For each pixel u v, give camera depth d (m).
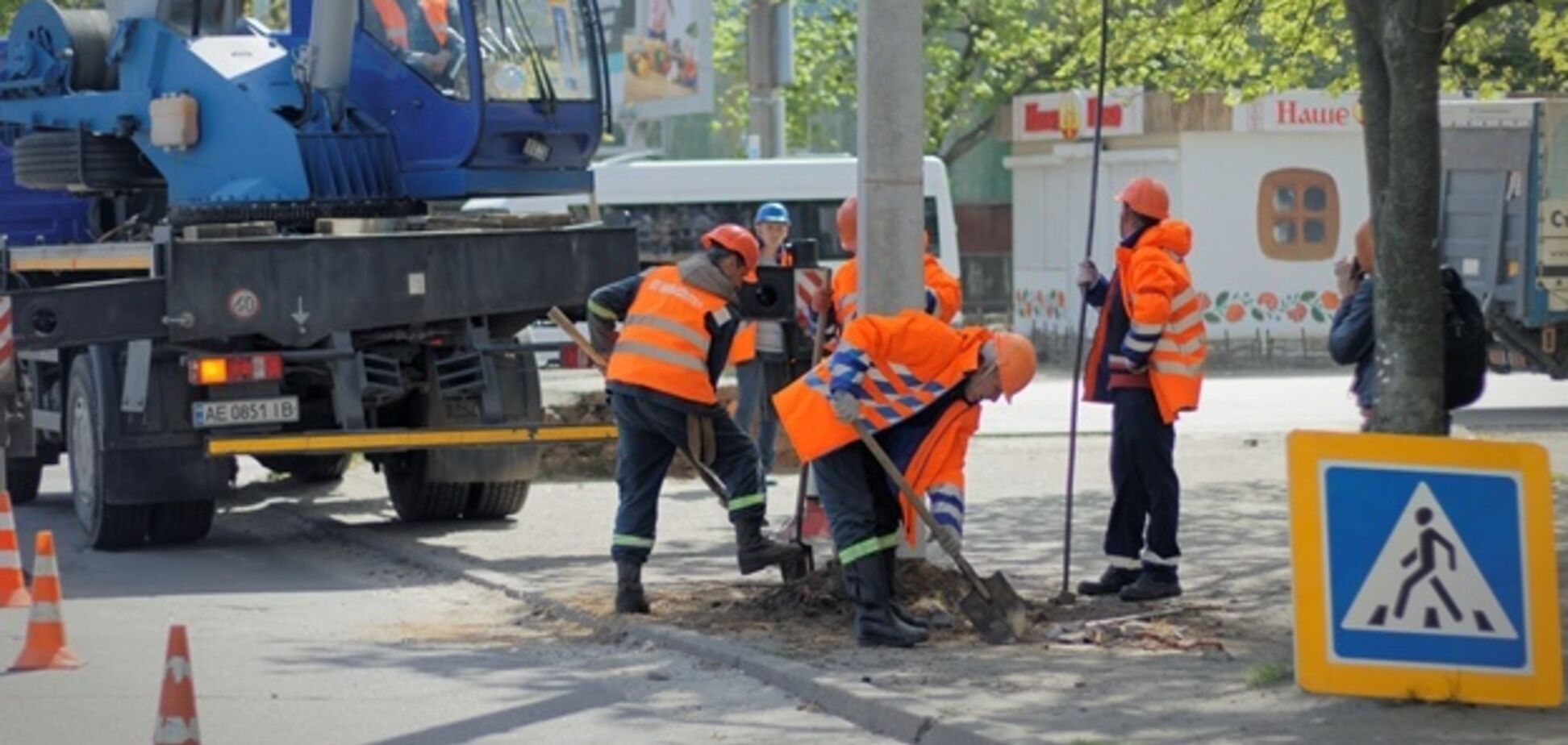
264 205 16.77
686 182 33.91
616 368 12.29
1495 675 9.02
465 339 16.02
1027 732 8.73
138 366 15.45
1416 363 10.61
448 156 16.84
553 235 16.02
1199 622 11.66
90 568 15.14
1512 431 24.44
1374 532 9.09
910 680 9.99
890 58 12.03
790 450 20.50
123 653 11.72
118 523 15.95
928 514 10.88
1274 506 17.48
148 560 15.59
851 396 10.66
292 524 17.73
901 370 10.91
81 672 11.18
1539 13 21.95
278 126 16.84
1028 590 12.98
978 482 19.72
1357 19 11.17
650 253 33.88
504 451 16.61
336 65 16.91
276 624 12.66
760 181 33.91
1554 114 27.11
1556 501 17.12
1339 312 13.01
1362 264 13.23
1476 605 9.04
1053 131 38.59
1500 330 27.56
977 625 11.15
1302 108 36.91
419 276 15.60
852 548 10.99
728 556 14.94
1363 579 9.09
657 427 12.18
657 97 33.28
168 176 17.72
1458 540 9.05
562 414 18.81
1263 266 37.34
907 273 12.08
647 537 12.36
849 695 9.73
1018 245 40.53
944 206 34.16
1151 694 9.52
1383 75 11.15
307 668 11.17
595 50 17.19
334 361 15.46
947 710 9.22
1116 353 12.55
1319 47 21.25
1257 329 37.38
